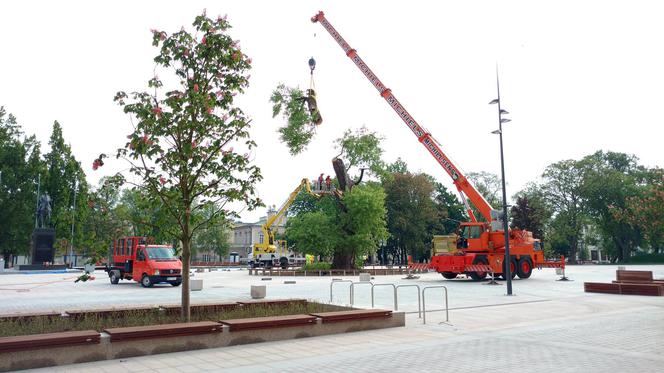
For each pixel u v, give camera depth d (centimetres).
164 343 847
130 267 2727
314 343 937
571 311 1445
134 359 797
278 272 4222
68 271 4838
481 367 721
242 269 6178
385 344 923
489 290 2262
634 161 8500
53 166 7181
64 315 997
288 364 751
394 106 3416
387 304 1633
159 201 998
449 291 2202
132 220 1026
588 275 3666
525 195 7469
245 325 930
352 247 4366
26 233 6825
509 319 1274
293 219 4538
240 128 1030
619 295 1975
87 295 2028
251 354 833
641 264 7125
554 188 7950
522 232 3162
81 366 746
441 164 3231
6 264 7231
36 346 737
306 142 4697
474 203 3122
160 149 960
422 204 7838
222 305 1169
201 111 970
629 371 694
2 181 6769
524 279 3145
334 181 5319
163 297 1928
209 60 1009
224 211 1047
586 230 8256
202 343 884
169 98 955
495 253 3030
